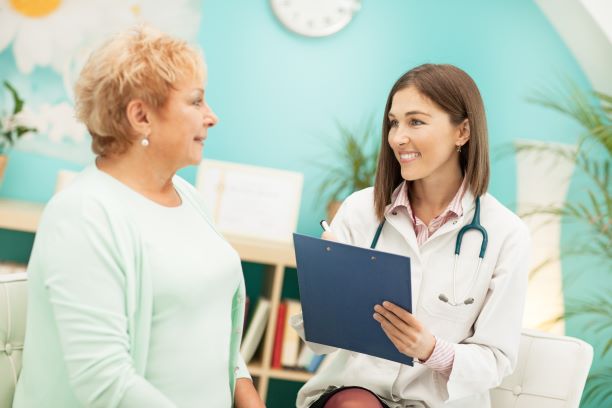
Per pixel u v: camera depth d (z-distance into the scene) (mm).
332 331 1617
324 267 1496
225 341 1458
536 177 3561
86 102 1356
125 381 1230
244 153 3404
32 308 1315
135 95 1328
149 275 1309
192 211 1502
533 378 1813
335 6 3422
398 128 1708
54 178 3287
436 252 1746
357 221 1854
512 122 3553
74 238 1253
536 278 3555
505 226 1731
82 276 1241
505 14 3533
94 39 3303
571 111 3549
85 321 1229
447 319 1710
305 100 3432
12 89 3160
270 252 2854
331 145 3445
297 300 3051
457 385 1596
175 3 3346
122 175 1390
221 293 1436
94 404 1230
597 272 3559
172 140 1366
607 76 3537
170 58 1344
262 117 3410
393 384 1720
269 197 3133
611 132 3477
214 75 3377
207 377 1399
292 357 2959
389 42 3473
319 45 3430
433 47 3502
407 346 1535
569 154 3557
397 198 1790
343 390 1680
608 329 3551
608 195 3547
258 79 3402
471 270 1715
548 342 1823
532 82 3559
